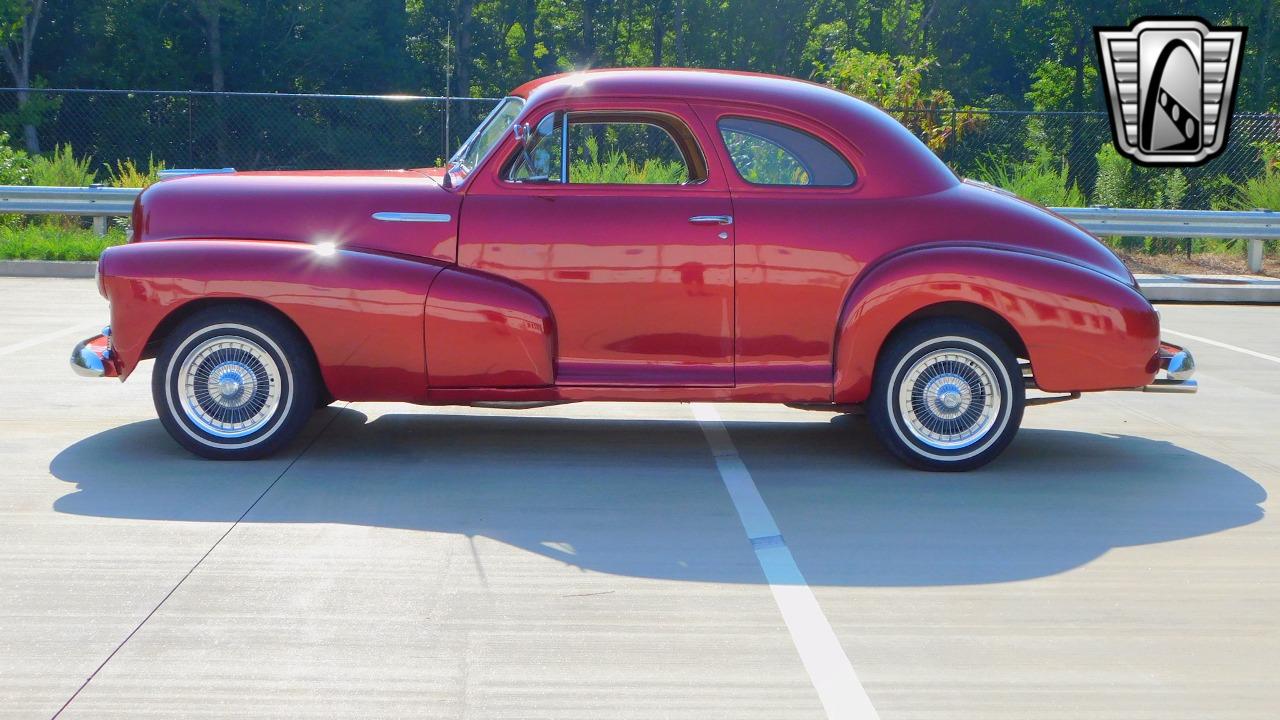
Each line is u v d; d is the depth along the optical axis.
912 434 6.39
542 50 57.75
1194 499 6.00
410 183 6.41
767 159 6.36
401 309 6.13
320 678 3.78
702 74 6.59
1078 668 3.96
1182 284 14.29
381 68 47.00
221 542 5.05
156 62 43.62
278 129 34.56
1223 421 7.90
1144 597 4.61
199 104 33.78
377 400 6.34
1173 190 18.11
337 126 35.12
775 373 6.35
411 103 34.62
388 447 6.75
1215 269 16.17
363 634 4.12
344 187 6.38
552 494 5.87
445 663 3.91
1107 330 6.25
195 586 4.54
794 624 4.29
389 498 5.74
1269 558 5.10
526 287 6.25
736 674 3.87
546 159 6.37
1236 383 9.22
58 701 3.60
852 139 6.39
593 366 6.32
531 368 6.21
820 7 58.38
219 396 6.31
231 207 6.35
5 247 14.90
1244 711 3.67
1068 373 6.31
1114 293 6.27
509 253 6.25
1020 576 4.83
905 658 4.01
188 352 6.25
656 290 6.25
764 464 6.54
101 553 4.89
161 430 7.01
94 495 5.69
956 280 6.16
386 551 4.98
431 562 4.86
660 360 6.33
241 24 44.38
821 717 3.58
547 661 3.94
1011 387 6.34
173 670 3.82
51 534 5.11
